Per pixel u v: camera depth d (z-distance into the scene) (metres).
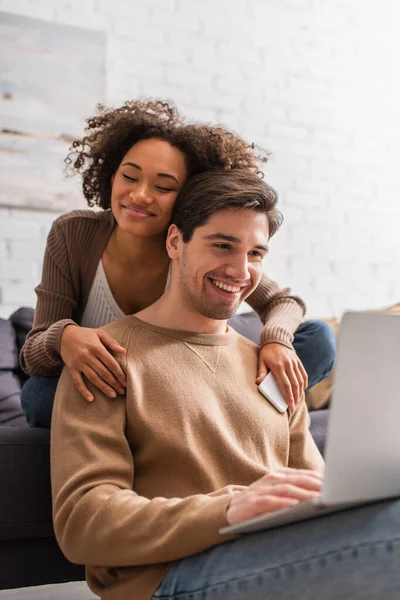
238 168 1.62
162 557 1.12
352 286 3.81
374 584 0.98
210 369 1.43
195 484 1.32
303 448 1.50
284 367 1.53
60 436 1.28
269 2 3.64
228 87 3.55
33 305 3.15
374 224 3.88
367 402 0.98
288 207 3.67
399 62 3.94
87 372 1.34
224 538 1.09
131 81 3.35
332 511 1.03
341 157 3.80
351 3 3.83
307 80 3.72
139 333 1.42
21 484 1.50
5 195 3.08
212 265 1.40
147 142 1.60
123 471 1.24
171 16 3.43
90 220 1.76
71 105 3.19
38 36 3.14
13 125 3.09
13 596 2.00
